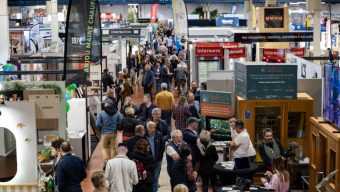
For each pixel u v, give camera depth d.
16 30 31.03
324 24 38.12
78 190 9.84
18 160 9.91
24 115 9.84
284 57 22.31
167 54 36.91
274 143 12.00
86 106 15.87
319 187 9.81
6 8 21.73
